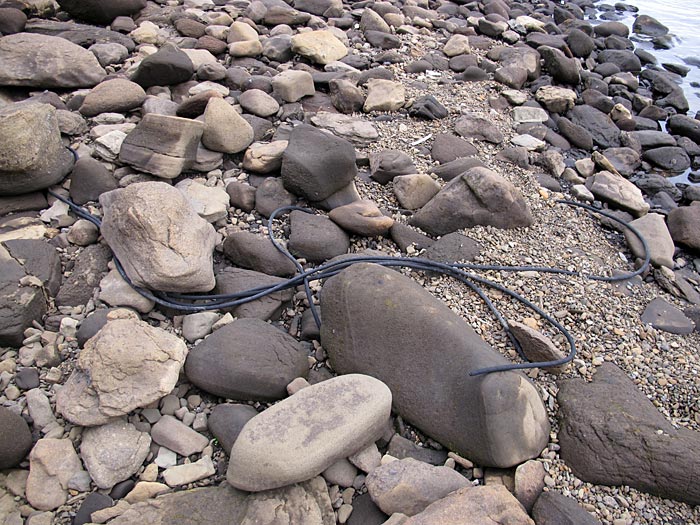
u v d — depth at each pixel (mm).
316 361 1446
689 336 1606
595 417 1279
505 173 2207
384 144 2213
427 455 1259
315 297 1590
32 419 1253
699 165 2709
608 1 5004
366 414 1177
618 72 3389
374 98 2389
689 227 2070
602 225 2076
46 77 2080
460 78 2797
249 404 1325
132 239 1457
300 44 2572
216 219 1746
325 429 1141
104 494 1162
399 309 1355
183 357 1317
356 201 1870
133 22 2697
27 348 1361
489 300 1585
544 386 1394
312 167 1790
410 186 1911
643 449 1220
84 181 1739
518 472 1198
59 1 2602
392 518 1072
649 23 4285
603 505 1194
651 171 2625
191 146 1810
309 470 1108
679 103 3166
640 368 1462
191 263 1460
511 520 1062
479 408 1219
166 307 1500
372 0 3443
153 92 2193
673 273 1842
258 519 1084
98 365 1221
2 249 1467
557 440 1296
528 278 1673
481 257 1724
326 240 1700
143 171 1771
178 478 1186
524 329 1429
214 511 1122
